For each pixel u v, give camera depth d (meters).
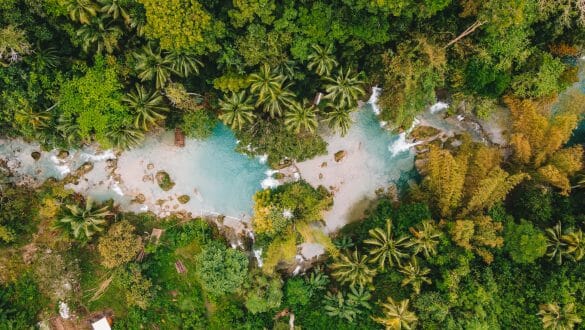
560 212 24.45
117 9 21.14
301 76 23.72
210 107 26.03
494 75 23.52
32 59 22.36
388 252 23.72
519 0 20.77
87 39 21.88
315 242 25.42
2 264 25.58
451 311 22.88
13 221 25.25
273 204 24.69
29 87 22.47
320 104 25.50
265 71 22.53
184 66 22.70
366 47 24.03
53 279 24.36
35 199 26.09
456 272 22.70
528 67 24.17
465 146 25.58
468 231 22.80
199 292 26.12
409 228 23.69
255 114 24.69
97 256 26.00
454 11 22.84
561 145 25.58
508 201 25.84
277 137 24.47
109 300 25.98
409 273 23.31
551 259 23.20
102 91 22.25
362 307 25.14
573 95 25.81
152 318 25.98
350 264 24.23
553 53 25.20
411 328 22.77
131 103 22.97
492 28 21.72
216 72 24.39
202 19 20.09
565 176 24.20
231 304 25.98
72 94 22.55
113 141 23.91
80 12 20.89
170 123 25.72
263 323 25.70
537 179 24.80
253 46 21.78
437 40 23.34
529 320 23.03
